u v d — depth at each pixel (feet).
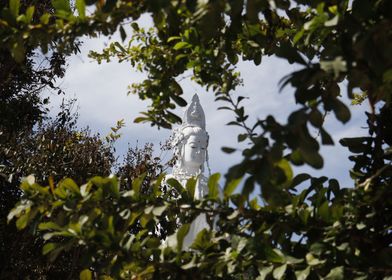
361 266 27.30
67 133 74.69
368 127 32.83
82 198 29.25
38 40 29.63
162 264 28.53
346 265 27.25
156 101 32.76
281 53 23.34
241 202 22.02
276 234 29.04
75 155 71.26
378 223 29.14
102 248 28.30
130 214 29.30
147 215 29.73
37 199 29.45
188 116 84.48
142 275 29.78
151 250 28.89
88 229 28.43
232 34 32.19
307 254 27.66
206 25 26.40
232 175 20.93
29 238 65.92
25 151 71.72
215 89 31.89
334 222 28.50
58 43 30.09
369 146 32.45
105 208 29.30
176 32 32.89
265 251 27.91
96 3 29.30
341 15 27.25
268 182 21.20
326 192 30.60
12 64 69.67
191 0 25.95
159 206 29.71
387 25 21.03
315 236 28.48
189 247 29.84
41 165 68.54
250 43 35.06
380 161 31.86
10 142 70.74
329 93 23.80
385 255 27.17
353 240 27.99
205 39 28.78
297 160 23.30
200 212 30.12
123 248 28.27
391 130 32.48
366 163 32.35
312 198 30.58
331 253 27.48
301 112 21.54
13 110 72.84
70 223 28.73
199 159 81.20
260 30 35.45
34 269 68.23
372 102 28.25
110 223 28.32
